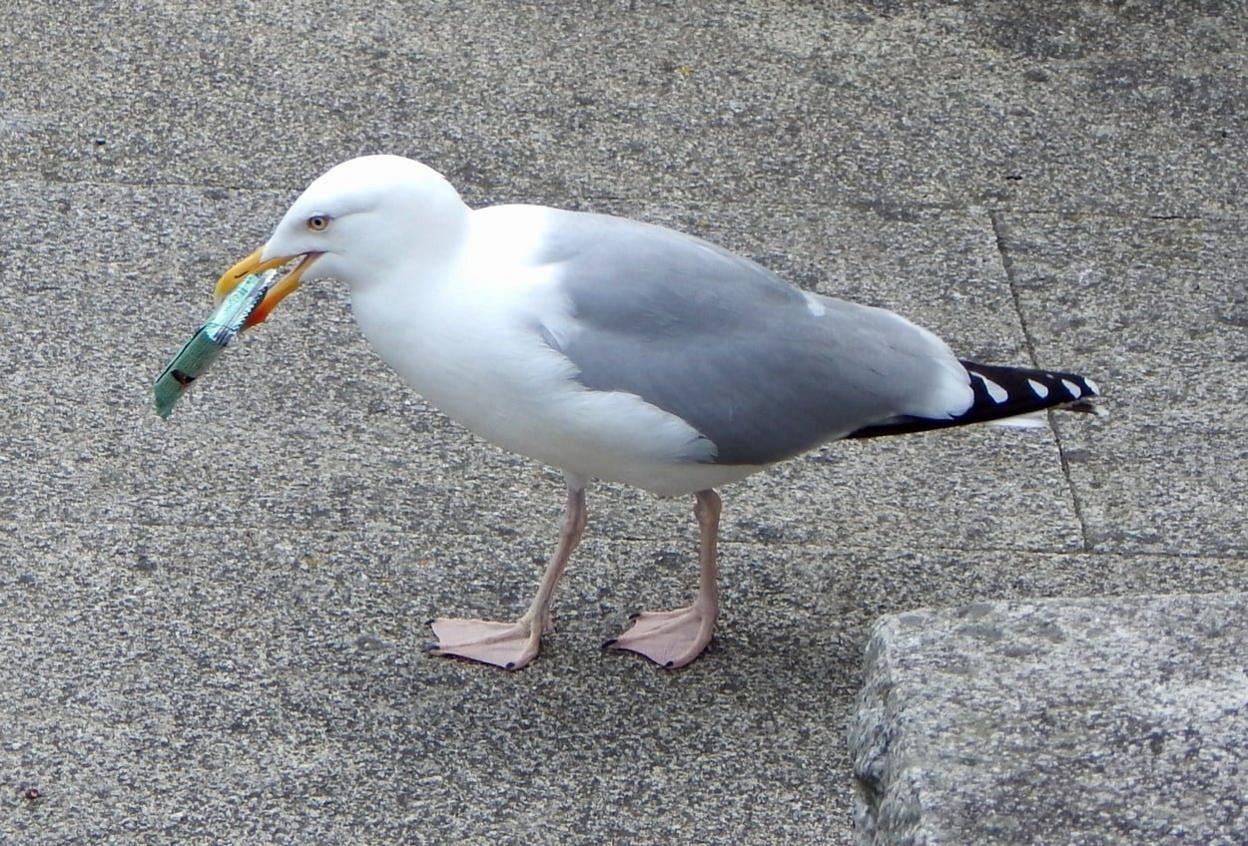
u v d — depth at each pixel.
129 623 5.30
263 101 8.05
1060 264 7.34
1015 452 6.34
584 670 5.30
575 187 7.63
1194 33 8.98
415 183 4.85
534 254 5.00
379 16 8.75
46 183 7.42
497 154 7.82
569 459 5.14
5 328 6.59
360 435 6.23
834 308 5.34
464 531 5.83
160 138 7.77
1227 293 7.20
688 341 5.02
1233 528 5.99
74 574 5.47
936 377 5.30
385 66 8.37
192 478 5.95
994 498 6.12
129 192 7.40
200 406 6.29
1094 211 7.70
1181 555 5.86
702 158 7.89
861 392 5.21
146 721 4.95
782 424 5.13
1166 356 6.83
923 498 6.11
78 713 4.95
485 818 4.70
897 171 7.89
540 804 4.77
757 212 7.55
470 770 4.88
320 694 5.12
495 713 5.11
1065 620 3.92
